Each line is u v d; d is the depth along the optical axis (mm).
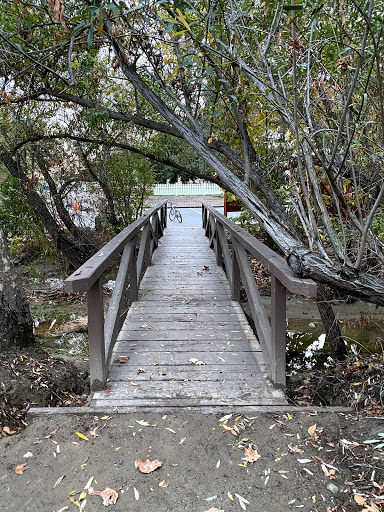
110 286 8633
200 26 3186
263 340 3557
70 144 8797
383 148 2547
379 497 2078
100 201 9922
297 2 2574
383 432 2543
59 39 4145
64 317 7094
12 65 4625
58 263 9539
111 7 2836
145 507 2096
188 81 4348
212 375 3424
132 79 4066
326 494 2131
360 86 2865
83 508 2092
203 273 7125
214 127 4930
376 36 2633
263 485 2211
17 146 6957
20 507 2107
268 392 3145
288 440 2549
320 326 6453
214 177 6652
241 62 3062
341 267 2703
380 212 3572
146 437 2604
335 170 3180
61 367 4062
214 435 2613
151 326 4574
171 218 18625
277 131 4020
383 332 5832
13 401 3412
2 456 2463
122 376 3412
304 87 3035
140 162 9844
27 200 8398
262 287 8156
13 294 4020
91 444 2549
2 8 4066
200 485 2225
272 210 4516
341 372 3900
